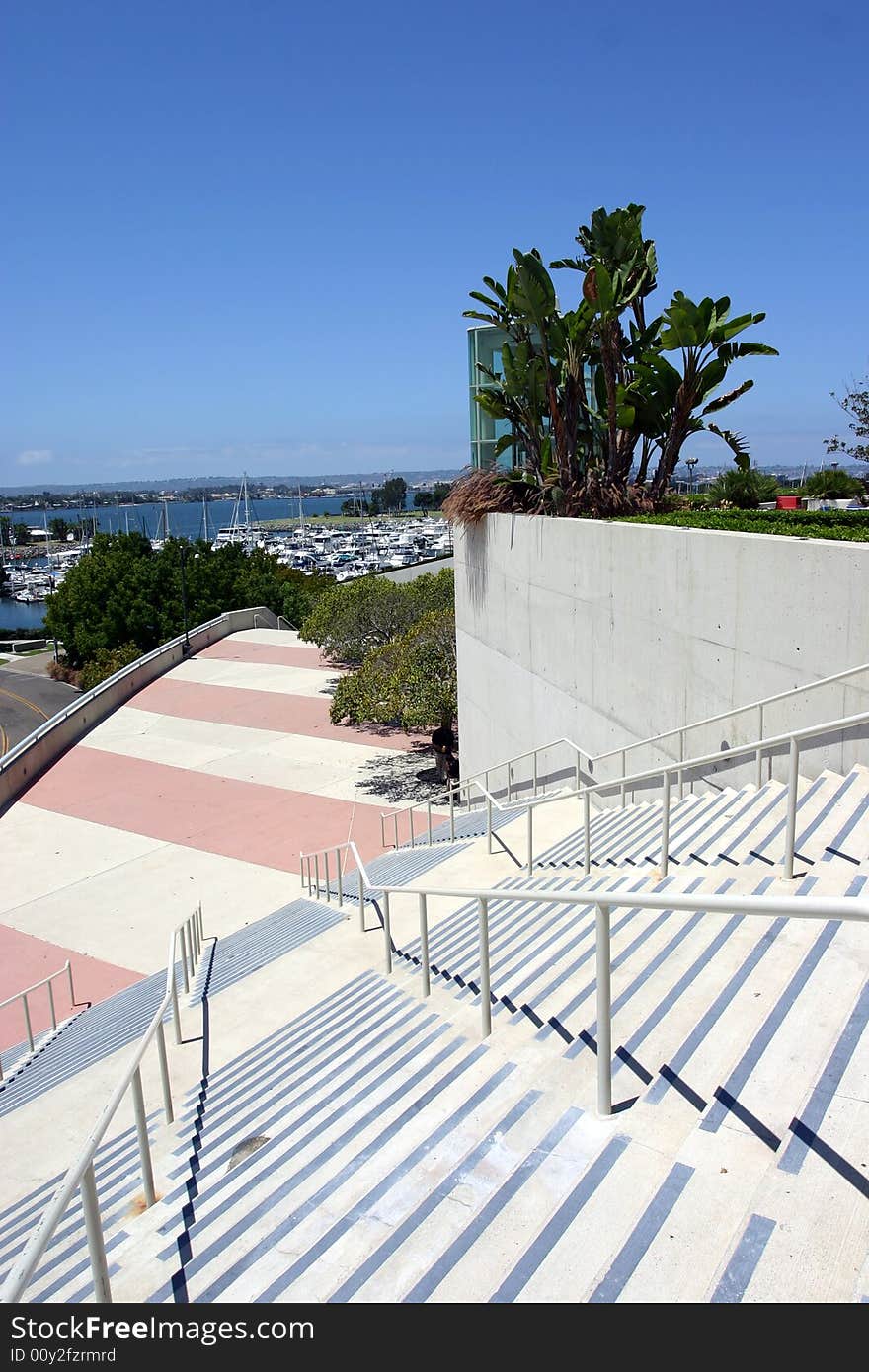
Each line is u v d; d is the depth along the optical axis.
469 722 18.66
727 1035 3.85
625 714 11.34
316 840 17.84
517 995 5.61
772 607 8.21
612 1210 2.91
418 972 7.65
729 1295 2.42
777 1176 2.81
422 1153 3.76
